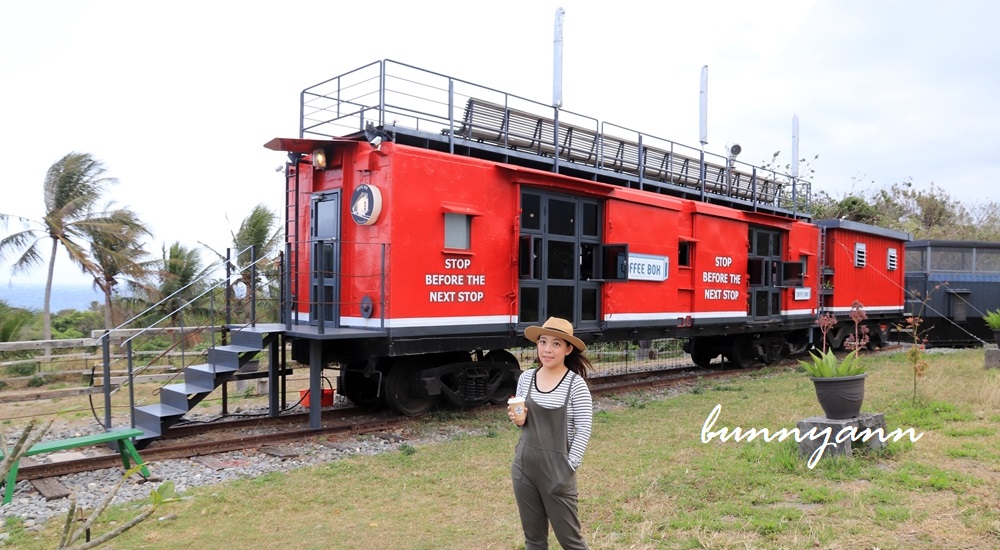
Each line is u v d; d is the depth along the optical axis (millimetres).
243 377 9992
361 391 10984
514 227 10250
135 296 22031
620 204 12102
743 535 4781
